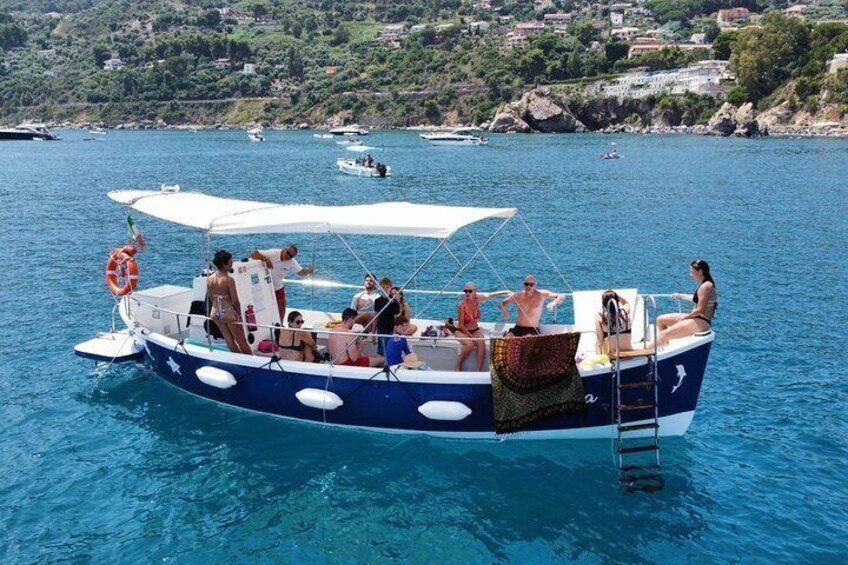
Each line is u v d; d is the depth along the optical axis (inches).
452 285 1009.5
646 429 482.3
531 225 1514.5
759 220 1568.7
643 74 7229.3
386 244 1318.9
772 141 4879.4
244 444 498.6
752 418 545.3
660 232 1416.1
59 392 596.1
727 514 416.2
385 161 3528.5
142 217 1636.3
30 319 821.9
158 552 385.1
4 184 2427.4
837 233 1393.9
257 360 510.9
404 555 381.4
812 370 648.4
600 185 2336.4
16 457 486.6
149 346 577.9
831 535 395.5
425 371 474.6
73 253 1215.6
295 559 378.6
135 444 502.9
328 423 513.0
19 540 394.6
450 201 1950.1
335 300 922.7
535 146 4640.8
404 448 488.1
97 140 6230.3
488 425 485.4
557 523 408.2
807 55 6215.6
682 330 481.7
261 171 2977.4
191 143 5580.7
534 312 525.3
